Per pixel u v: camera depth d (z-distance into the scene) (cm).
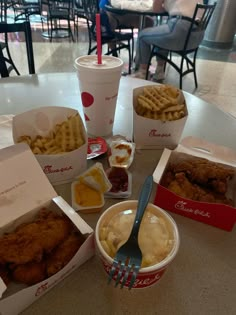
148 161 44
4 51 217
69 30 273
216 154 39
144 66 178
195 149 39
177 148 39
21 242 25
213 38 259
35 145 38
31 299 23
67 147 37
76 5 278
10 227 27
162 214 28
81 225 26
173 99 45
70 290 24
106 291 24
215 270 27
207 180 35
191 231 31
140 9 155
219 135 50
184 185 34
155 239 25
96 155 42
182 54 155
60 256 25
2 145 40
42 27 295
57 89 65
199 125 53
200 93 167
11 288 24
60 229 26
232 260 28
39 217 29
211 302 24
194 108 60
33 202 28
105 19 167
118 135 48
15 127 38
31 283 24
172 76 190
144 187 31
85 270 26
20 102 58
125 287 24
